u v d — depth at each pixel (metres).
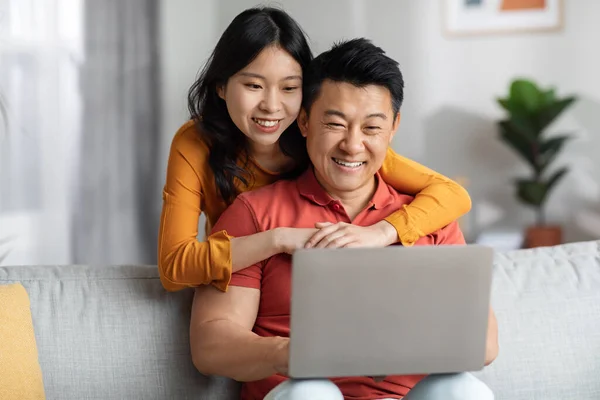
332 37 5.28
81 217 4.45
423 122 5.27
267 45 1.68
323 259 1.28
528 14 5.15
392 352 1.34
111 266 1.86
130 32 4.66
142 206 4.76
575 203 5.19
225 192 1.80
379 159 1.68
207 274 1.64
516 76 5.20
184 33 5.01
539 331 1.82
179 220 1.73
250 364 1.52
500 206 5.25
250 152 1.85
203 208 1.88
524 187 4.90
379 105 1.64
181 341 1.76
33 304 1.74
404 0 5.23
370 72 1.63
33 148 4.29
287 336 1.67
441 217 1.75
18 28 4.24
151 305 1.78
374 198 1.76
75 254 4.42
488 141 5.23
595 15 5.11
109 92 4.57
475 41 5.21
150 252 4.78
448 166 5.28
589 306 1.86
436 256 1.31
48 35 4.33
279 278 1.68
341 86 1.64
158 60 4.82
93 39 4.50
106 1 4.54
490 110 5.22
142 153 4.75
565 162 5.18
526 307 1.84
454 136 5.26
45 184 4.32
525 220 5.22
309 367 1.33
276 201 1.75
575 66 5.14
